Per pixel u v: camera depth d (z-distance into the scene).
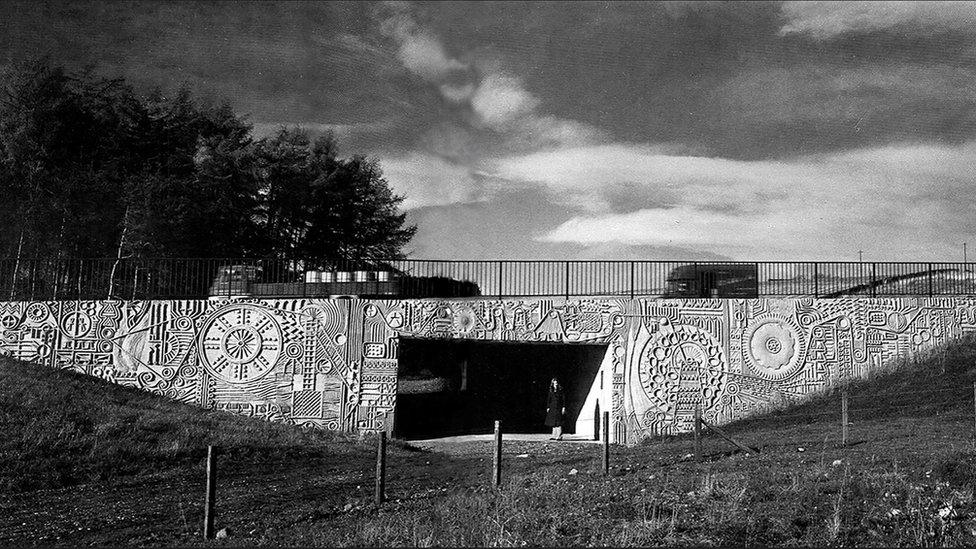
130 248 35.84
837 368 25.38
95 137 38.31
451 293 27.25
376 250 49.91
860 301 25.80
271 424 23.53
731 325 25.41
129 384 24.38
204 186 38.94
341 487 15.42
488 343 26.41
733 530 9.72
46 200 34.94
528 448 22.97
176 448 18.83
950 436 17.59
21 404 20.09
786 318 25.52
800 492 11.48
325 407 24.41
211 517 10.55
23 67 35.88
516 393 35.94
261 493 14.89
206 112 45.19
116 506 13.95
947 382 24.05
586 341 25.23
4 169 34.44
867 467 13.55
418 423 30.75
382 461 12.82
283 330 24.70
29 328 24.62
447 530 10.08
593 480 14.18
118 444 18.55
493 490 12.91
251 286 26.19
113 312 24.72
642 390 24.97
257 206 44.19
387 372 24.59
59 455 17.45
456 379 40.53
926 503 10.84
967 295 26.44
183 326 24.67
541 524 10.21
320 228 47.66
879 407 23.14
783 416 24.25
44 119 35.53
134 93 41.34
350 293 25.86
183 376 24.44
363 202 48.91
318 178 45.19
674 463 16.55
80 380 23.69
